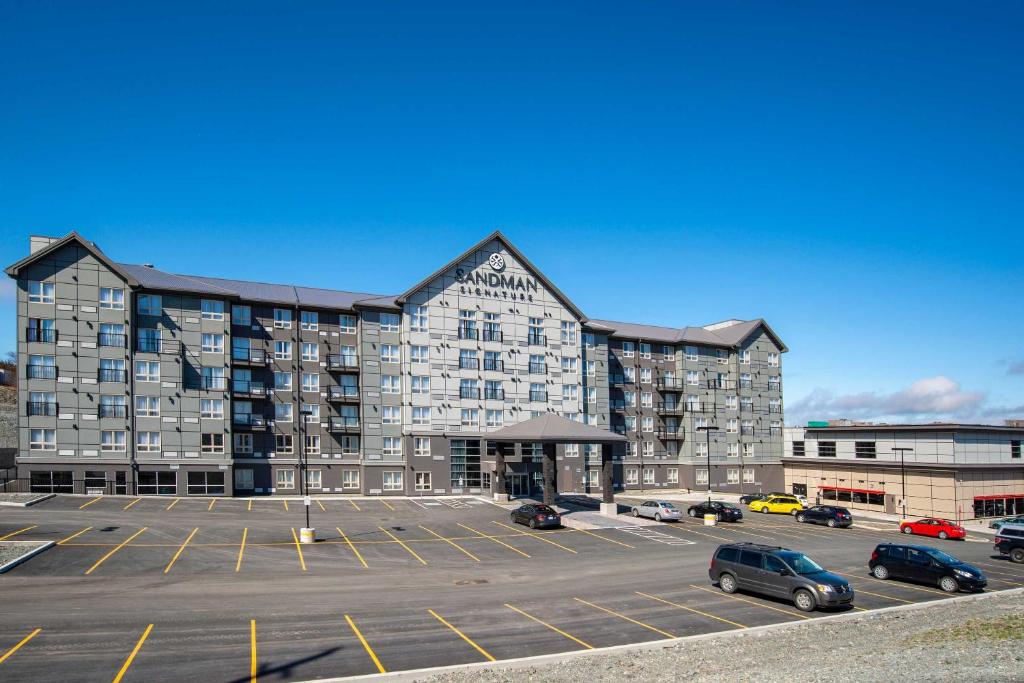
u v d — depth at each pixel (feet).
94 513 147.13
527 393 235.81
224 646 68.59
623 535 145.79
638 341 274.98
